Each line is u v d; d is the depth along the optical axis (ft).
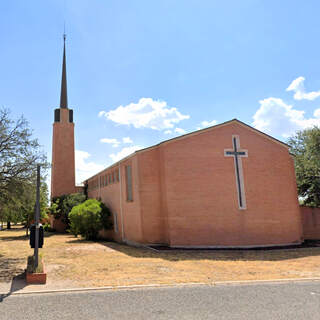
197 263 39.32
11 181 48.14
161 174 59.52
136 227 60.70
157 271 33.99
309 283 28.19
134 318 19.08
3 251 55.21
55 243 68.64
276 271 34.09
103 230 88.07
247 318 18.76
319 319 18.44
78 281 29.27
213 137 59.41
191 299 22.97
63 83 131.44
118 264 38.63
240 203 57.77
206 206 56.44
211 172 57.77
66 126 125.18
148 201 59.21
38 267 30.86
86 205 79.87
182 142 58.44
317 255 46.62
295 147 87.86
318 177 74.59
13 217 57.16
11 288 26.78
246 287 26.66
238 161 59.31
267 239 57.31
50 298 23.71
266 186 59.72
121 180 71.72
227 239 55.72
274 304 21.52
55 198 118.11
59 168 121.29
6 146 48.98
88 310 20.68
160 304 21.81
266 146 61.67
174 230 55.31
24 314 20.03
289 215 60.18
